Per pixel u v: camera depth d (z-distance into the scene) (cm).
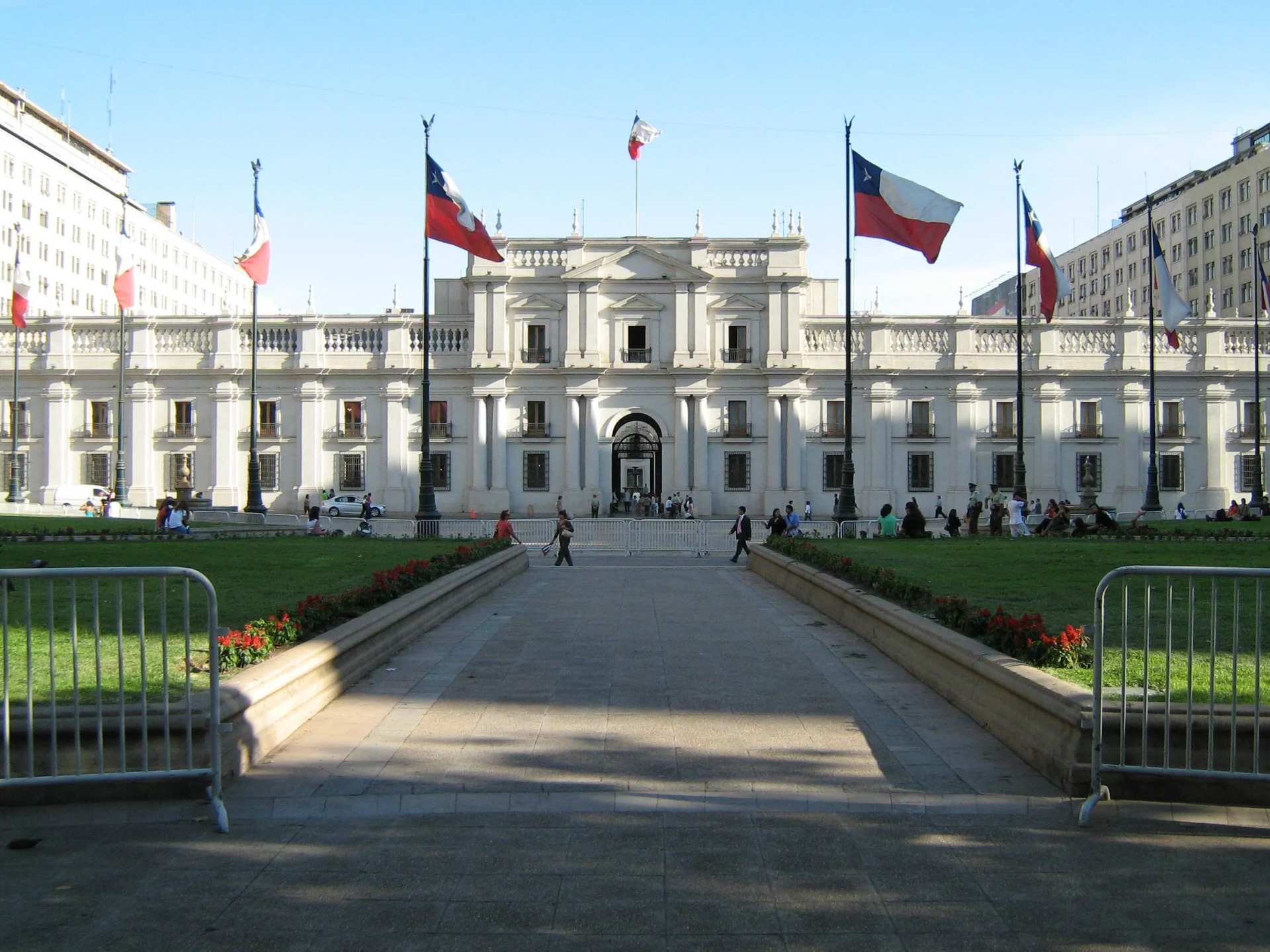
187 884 655
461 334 6569
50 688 824
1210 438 6550
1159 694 830
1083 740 797
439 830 742
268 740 909
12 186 8312
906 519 3391
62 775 764
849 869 675
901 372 6500
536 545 3838
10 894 643
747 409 6581
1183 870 675
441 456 6538
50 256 8850
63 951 573
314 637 1163
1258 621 736
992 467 6556
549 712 1061
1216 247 9200
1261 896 639
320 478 6494
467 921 604
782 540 2759
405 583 1641
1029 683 898
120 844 720
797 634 1586
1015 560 2200
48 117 9131
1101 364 6562
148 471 6500
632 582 2508
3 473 6544
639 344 6631
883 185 3111
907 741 955
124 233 6881
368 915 612
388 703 1097
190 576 767
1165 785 778
